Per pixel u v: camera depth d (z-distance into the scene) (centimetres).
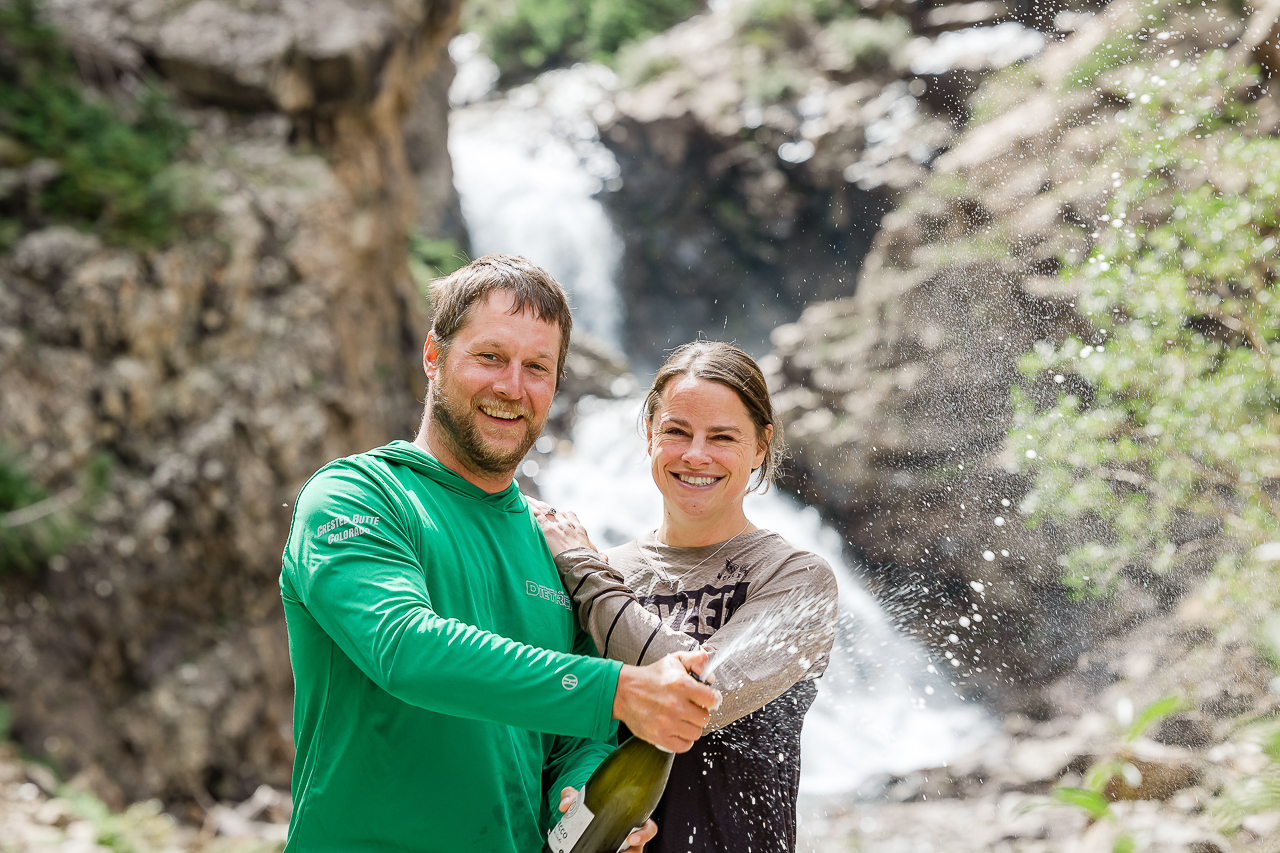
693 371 213
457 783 173
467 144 2486
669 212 2366
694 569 211
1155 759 402
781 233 2212
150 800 807
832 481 1372
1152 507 493
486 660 150
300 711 181
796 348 1548
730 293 2297
